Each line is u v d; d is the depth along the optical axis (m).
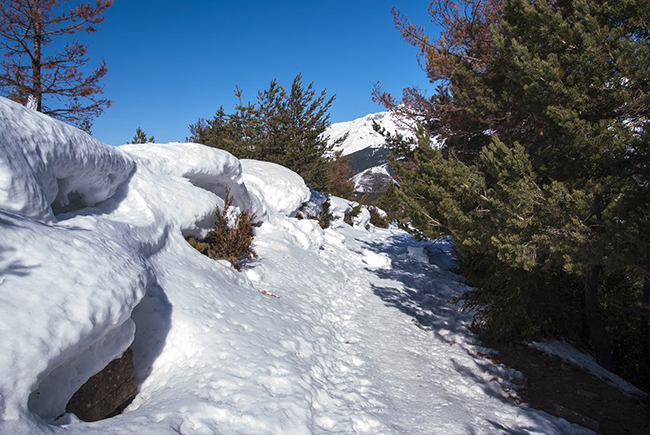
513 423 4.34
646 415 4.76
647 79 4.22
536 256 4.84
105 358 2.95
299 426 3.23
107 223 4.38
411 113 9.88
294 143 17.52
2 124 3.20
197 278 5.27
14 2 11.44
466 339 7.12
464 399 4.86
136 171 6.29
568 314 7.03
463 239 5.85
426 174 7.42
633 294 8.57
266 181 12.88
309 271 9.16
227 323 4.59
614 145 4.15
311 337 5.55
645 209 3.97
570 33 4.73
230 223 7.79
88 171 4.48
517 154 4.72
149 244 5.01
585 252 4.12
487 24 8.07
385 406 4.22
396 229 25.73
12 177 3.03
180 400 3.07
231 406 3.18
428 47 9.12
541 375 5.84
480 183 5.53
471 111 7.26
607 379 5.87
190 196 6.92
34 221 3.06
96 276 2.84
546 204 4.53
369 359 5.61
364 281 10.65
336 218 20.08
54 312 2.35
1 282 2.29
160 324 4.03
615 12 4.45
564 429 4.26
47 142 3.69
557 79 4.66
